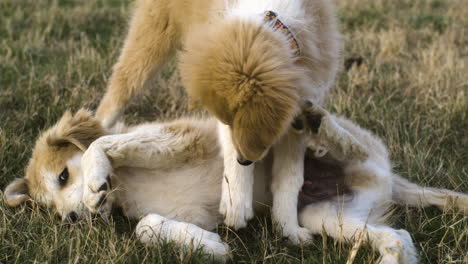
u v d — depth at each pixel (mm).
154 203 3738
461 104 5137
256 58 2658
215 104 2756
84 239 3307
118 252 3105
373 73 6121
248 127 2668
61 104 5316
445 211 3662
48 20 7746
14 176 4254
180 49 4781
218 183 3801
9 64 6113
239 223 3416
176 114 5199
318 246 3312
